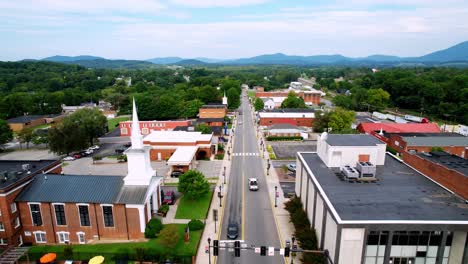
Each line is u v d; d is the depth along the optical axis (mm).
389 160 48562
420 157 49688
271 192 55531
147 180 41688
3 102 134625
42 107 146875
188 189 49844
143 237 40688
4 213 38250
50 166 48406
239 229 42969
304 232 36906
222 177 63188
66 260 36562
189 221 44781
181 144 75312
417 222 27656
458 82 150625
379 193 35062
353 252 28266
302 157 48969
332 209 30203
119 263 36188
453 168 42375
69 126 78812
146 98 128875
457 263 29078
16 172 42406
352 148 43312
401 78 181375
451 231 27984
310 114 112062
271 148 84312
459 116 127438
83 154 81438
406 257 29250
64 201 39469
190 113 132250
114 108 160500
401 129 94188
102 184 42031
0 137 86812
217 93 161125
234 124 120250
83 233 40562
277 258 36750
